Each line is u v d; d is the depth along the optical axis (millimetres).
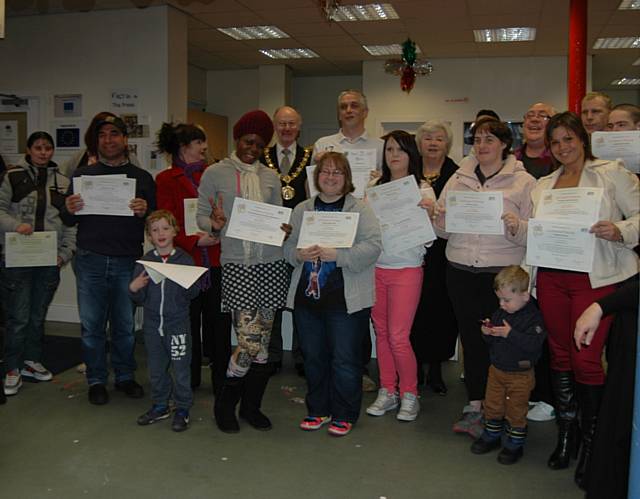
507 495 2564
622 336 1911
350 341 3059
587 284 2598
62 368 4352
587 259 2506
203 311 3902
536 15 6750
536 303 2969
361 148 3848
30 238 3740
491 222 2904
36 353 4082
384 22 7121
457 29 7402
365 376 4031
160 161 5996
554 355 2824
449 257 3182
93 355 3656
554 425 3391
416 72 7680
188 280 3051
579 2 5641
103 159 3592
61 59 6203
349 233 2904
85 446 3018
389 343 3420
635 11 6566
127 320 3738
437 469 2803
